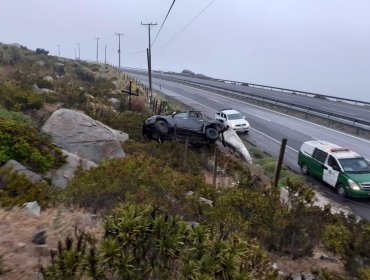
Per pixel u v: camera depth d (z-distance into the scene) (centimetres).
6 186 799
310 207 884
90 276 430
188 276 421
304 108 3772
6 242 568
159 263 443
